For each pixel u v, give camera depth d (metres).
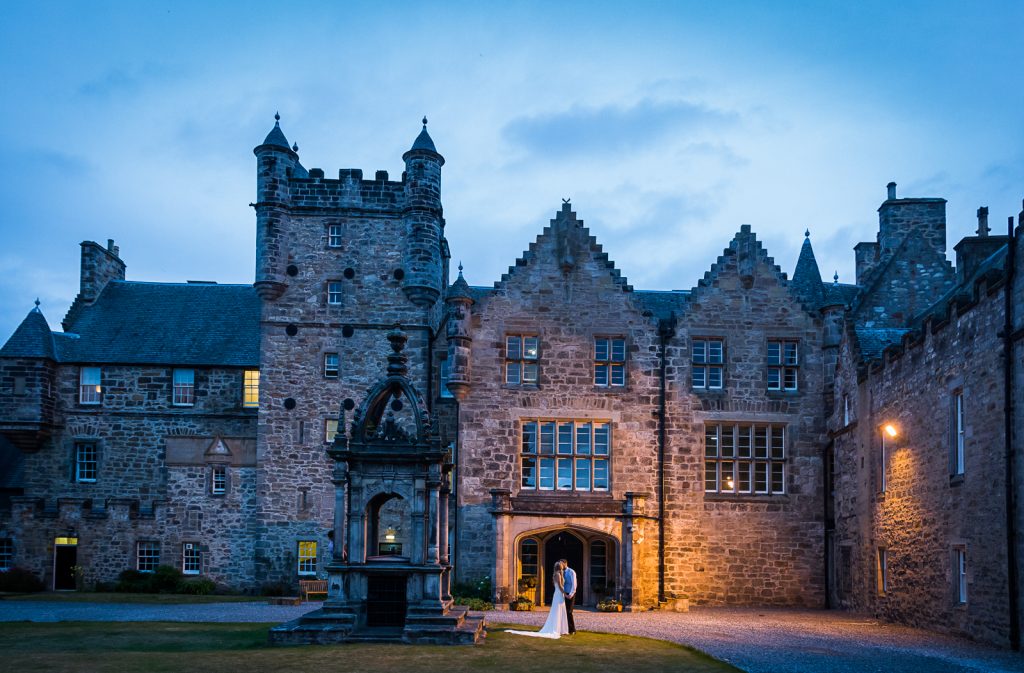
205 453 37.59
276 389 35.44
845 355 31.80
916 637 22.61
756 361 33.28
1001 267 24.39
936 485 24.03
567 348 32.94
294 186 36.41
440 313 39.88
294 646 19.34
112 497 37.47
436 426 21.48
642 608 29.70
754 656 18.89
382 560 21.14
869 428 28.95
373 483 21.12
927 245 36.66
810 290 38.31
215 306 40.75
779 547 32.34
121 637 21.06
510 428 32.34
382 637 19.95
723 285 33.69
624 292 33.38
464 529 31.78
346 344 35.72
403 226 36.38
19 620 25.36
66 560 37.09
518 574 30.39
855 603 29.78
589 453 32.56
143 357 38.47
